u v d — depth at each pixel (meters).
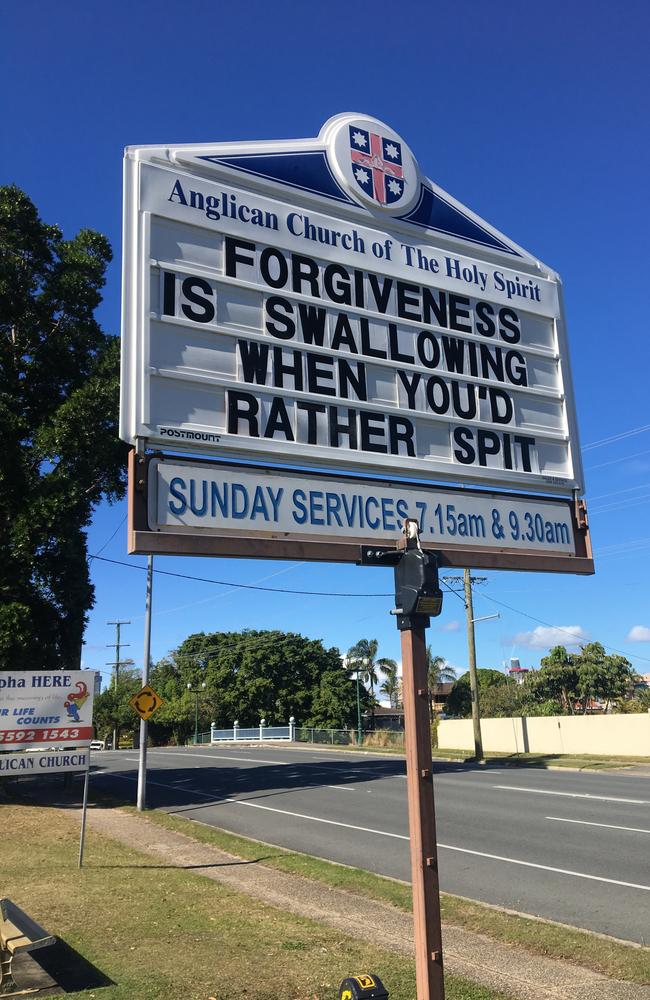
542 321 6.98
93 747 53.41
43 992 5.41
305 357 5.67
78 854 11.14
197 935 6.84
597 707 51.81
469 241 6.69
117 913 7.59
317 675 71.88
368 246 6.14
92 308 22.27
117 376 20.22
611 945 6.60
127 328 5.06
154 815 16.17
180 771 28.22
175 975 5.77
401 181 6.43
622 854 10.77
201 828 14.05
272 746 48.19
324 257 5.92
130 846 12.00
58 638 20.83
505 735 35.78
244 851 11.52
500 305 6.72
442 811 15.30
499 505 6.12
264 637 72.69
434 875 4.11
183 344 5.25
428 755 4.25
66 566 20.53
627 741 30.58
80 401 19.45
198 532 4.87
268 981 5.64
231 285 5.50
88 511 21.38
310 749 42.09
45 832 13.48
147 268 5.20
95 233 22.17
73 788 22.36
